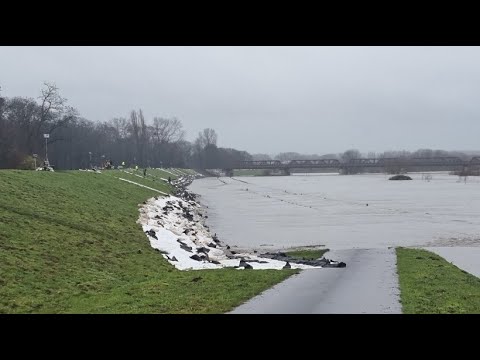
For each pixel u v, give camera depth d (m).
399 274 25.02
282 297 18.30
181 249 32.69
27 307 16.20
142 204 51.28
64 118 103.88
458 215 67.44
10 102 106.81
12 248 22.06
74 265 22.66
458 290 20.62
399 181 191.25
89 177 55.38
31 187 35.38
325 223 59.84
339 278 23.45
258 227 56.34
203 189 136.12
